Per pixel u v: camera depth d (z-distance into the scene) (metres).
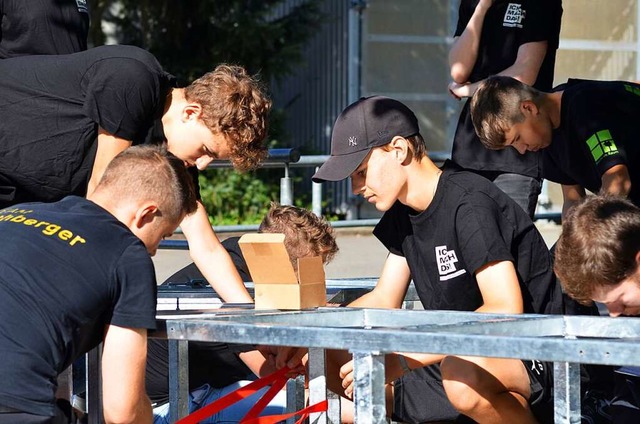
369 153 5.06
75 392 5.41
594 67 16.38
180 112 5.11
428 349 3.39
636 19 16.36
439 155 10.08
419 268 5.25
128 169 4.26
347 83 18.69
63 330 3.93
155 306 4.02
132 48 5.16
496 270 4.80
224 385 5.88
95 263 3.98
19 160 5.20
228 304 5.04
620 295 4.14
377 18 17.73
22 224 4.10
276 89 20.55
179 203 4.31
